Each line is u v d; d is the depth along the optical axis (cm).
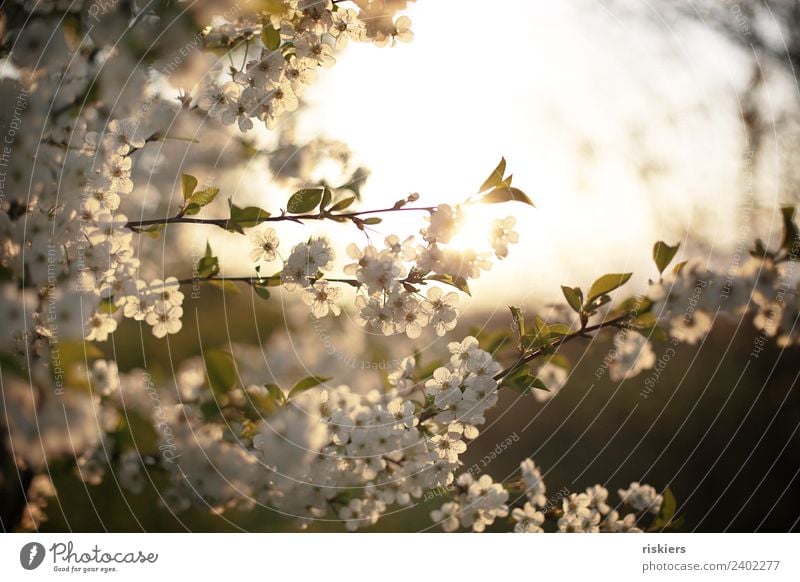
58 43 113
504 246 105
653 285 114
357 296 107
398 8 110
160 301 112
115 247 111
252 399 112
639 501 122
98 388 113
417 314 106
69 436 110
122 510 135
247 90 110
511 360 116
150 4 114
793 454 181
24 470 112
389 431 112
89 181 111
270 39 110
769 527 164
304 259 107
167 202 133
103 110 115
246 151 130
